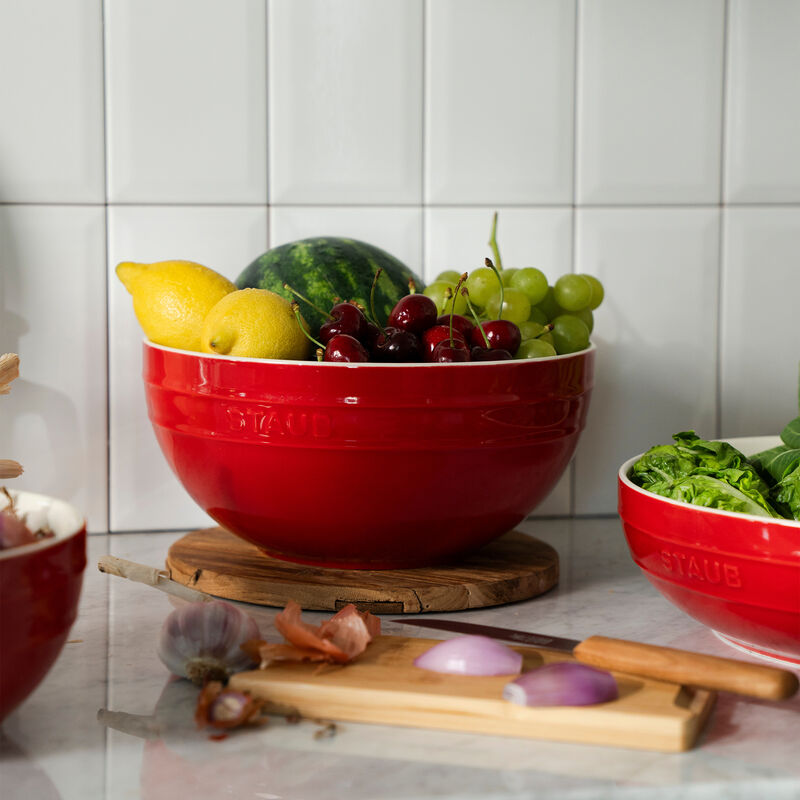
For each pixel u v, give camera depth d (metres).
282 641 0.68
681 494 0.66
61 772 0.52
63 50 0.92
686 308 1.04
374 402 0.69
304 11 0.96
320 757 0.53
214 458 0.73
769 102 1.03
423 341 0.73
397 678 0.59
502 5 0.98
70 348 0.95
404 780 0.51
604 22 1.00
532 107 1.00
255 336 0.72
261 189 0.97
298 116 0.97
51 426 0.96
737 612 0.61
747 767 0.52
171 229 0.96
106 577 0.85
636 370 1.04
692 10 1.01
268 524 0.75
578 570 0.88
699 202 1.03
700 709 0.56
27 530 0.57
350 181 0.98
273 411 0.70
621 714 0.54
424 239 1.00
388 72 0.97
